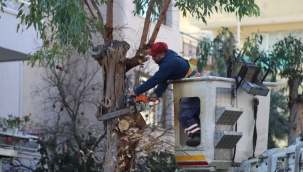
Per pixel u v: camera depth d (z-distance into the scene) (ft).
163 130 53.93
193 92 29.89
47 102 62.69
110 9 34.76
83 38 36.58
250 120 31.14
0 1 41.45
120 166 32.01
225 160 29.84
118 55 32.53
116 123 31.96
